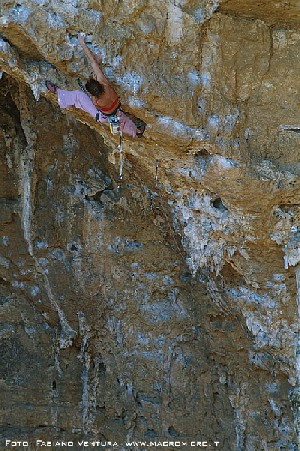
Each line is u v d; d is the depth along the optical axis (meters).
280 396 10.92
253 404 11.37
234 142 8.73
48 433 13.22
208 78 8.48
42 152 11.87
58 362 13.20
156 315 12.12
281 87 8.73
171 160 9.15
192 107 8.48
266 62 8.56
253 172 8.80
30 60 8.44
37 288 12.93
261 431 11.30
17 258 12.70
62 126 11.53
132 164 10.05
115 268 12.00
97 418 12.93
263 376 11.12
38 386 13.30
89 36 7.90
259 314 10.43
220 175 8.88
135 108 8.34
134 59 8.12
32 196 12.12
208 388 11.95
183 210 9.97
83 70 8.18
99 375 12.91
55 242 12.24
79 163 11.74
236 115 8.71
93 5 7.77
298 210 9.23
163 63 8.27
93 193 11.75
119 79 8.14
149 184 10.33
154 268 11.77
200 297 11.52
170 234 11.16
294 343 10.31
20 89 11.36
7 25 7.78
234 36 8.35
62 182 11.98
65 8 7.73
